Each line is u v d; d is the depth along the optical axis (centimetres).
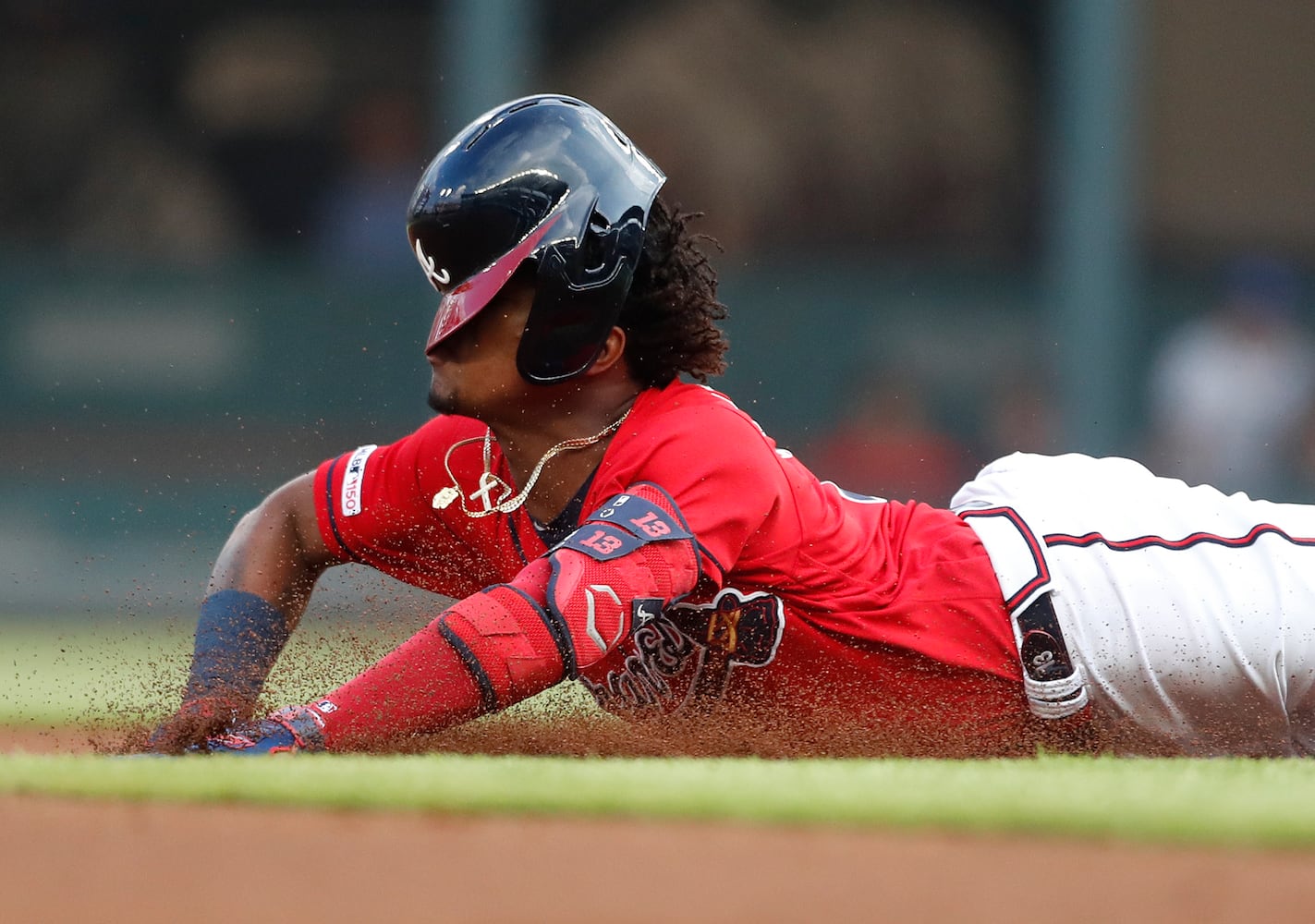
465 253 1082
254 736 1033
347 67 5216
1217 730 1259
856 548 1184
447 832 764
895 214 5525
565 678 1034
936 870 682
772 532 1126
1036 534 1212
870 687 1185
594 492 1120
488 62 4172
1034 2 5541
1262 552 1246
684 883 677
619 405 1131
